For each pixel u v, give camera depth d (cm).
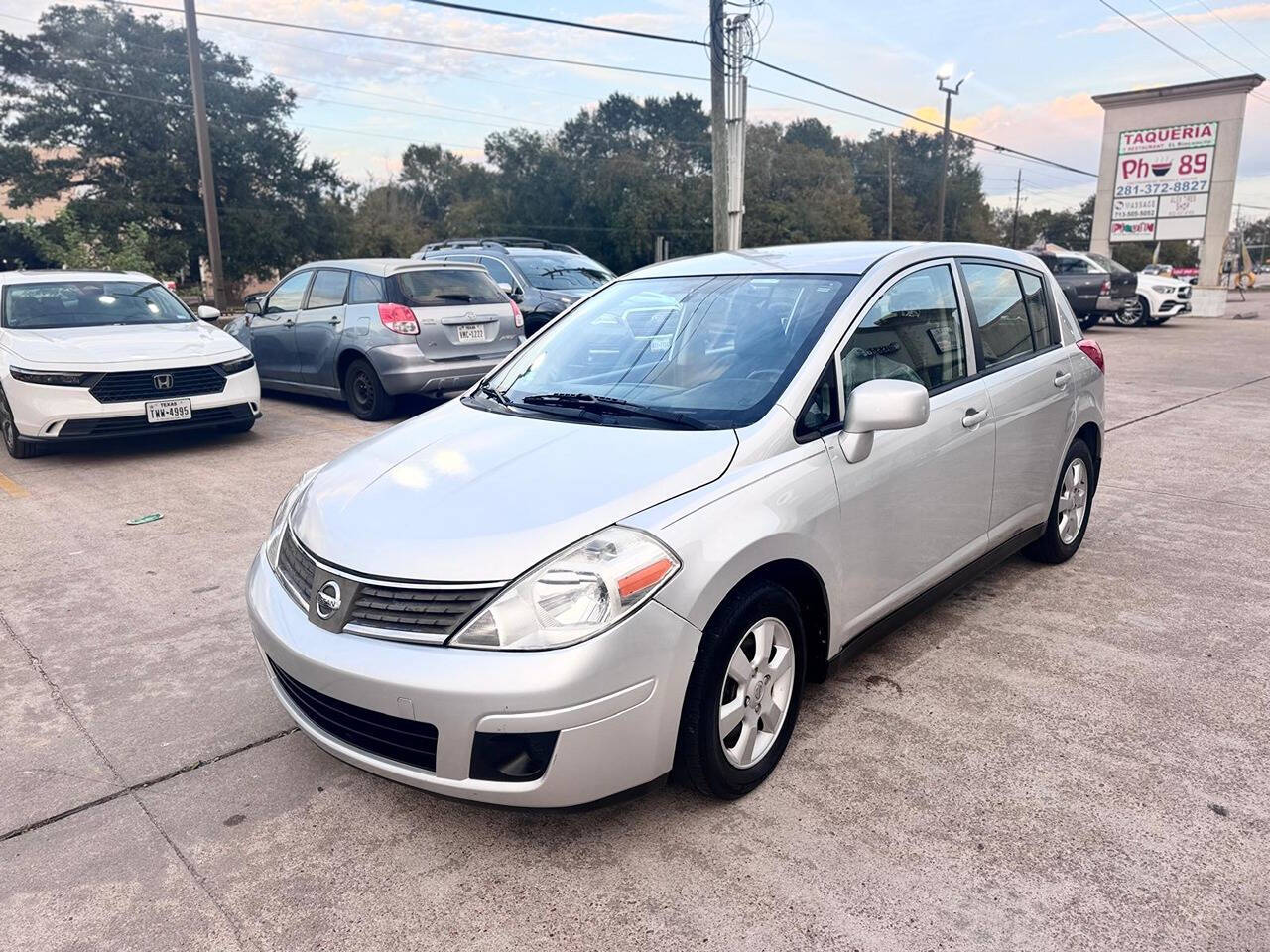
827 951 215
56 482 662
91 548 516
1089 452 478
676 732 247
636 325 363
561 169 6550
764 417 288
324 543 264
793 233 6881
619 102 7612
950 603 425
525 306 1191
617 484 258
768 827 262
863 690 341
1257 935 216
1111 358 1419
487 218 6712
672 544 244
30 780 295
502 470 276
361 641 243
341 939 225
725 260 393
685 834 261
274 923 231
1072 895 231
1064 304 463
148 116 4738
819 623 301
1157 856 245
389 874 249
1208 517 556
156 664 375
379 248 6106
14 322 757
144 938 227
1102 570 465
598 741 232
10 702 346
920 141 10169
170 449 770
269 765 303
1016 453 396
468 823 270
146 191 4675
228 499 613
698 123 7712
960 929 221
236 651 388
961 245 393
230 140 4891
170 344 742
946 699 334
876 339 329
